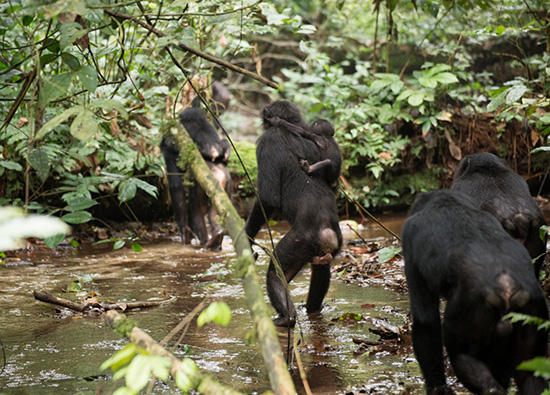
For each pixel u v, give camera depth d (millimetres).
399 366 4730
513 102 7562
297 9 18281
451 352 3492
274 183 5875
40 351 5141
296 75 14227
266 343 3023
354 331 5602
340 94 12336
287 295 4602
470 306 3359
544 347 3449
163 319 5996
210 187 3672
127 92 9719
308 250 5730
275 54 19891
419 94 11148
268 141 5961
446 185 11680
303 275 7820
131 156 10266
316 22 18906
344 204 11492
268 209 5984
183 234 9734
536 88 10016
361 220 11305
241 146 11711
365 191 11500
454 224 3627
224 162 9422
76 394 4246
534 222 5277
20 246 3674
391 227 10406
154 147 10102
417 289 3781
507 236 3590
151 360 2721
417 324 3793
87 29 4129
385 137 11742
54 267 8156
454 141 11711
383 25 17109
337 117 12453
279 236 10016
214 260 8648
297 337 5086
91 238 10078
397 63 16094
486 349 3434
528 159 11242
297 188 5785
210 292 6969
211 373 4637
